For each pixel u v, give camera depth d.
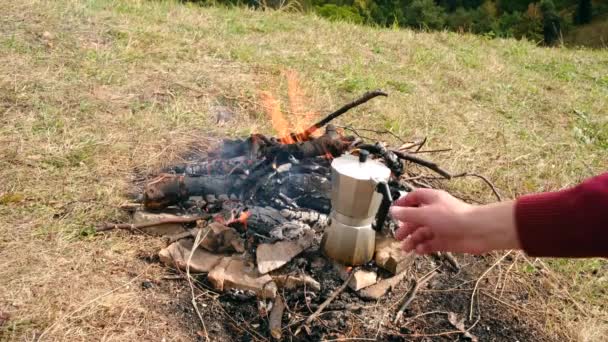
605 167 3.84
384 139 3.74
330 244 2.35
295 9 7.00
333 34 6.10
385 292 2.37
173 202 2.62
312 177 2.65
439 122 4.19
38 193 2.73
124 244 2.47
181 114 3.71
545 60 6.38
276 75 4.63
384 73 5.11
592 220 0.83
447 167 3.44
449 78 5.23
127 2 5.93
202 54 4.81
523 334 2.29
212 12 6.34
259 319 2.19
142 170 3.04
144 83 4.09
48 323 2.03
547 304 2.46
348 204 2.22
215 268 2.32
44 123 3.35
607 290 2.58
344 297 2.30
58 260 2.33
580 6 26.27
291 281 2.28
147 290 2.25
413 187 2.87
